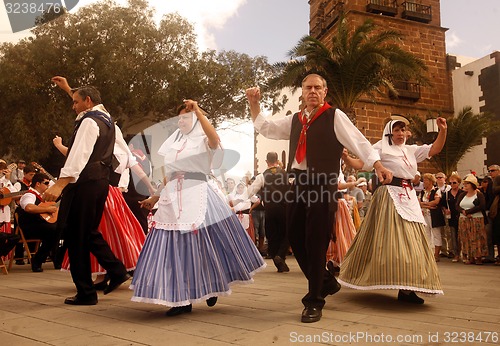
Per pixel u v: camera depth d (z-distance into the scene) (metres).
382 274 3.49
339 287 3.61
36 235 6.43
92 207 3.60
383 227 3.66
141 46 15.55
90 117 3.57
